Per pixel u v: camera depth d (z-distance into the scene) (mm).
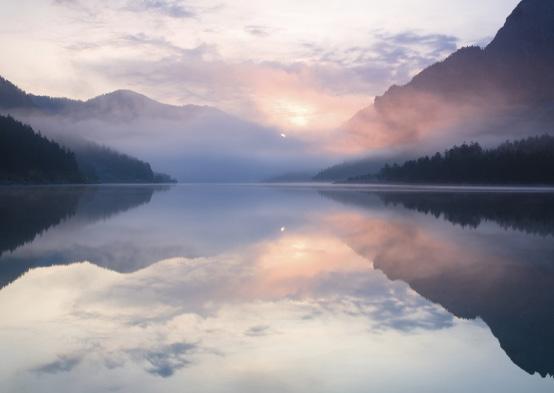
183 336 9672
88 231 27391
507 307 11812
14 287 13742
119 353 8727
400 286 14109
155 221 34094
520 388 7434
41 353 8688
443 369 8141
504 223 33281
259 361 8422
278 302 12297
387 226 31344
